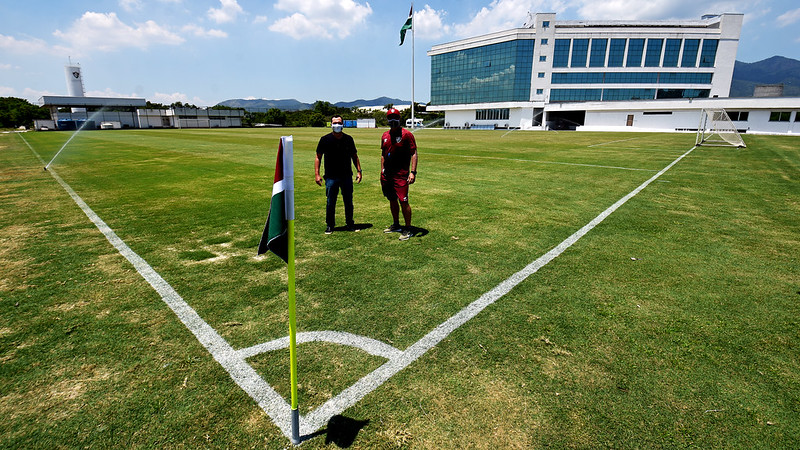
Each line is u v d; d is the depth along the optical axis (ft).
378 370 8.55
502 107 231.91
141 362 8.86
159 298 11.95
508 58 227.40
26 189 31.09
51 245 17.01
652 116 170.50
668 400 7.61
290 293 6.35
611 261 14.82
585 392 7.84
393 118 15.98
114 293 12.29
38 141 101.86
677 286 12.66
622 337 9.74
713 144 75.41
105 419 7.22
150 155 59.52
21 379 8.29
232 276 13.57
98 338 9.79
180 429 6.98
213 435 6.86
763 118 141.79
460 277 13.37
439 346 9.39
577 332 9.97
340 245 16.79
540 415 7.25
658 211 22.58
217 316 10.86
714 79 208.95
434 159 50.26
